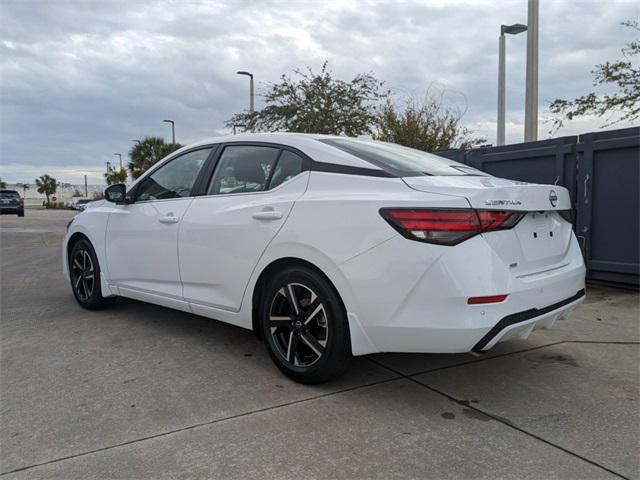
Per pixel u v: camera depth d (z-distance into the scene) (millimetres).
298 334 3369
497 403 3160
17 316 5117
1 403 3127
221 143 4164
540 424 2895
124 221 4695
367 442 2686
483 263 2785
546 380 3521
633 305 5465
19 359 3871
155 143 37656
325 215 3170
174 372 3623
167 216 4234
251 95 21000
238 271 3662
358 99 17344
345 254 3039
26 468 2443
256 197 3656
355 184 3201
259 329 3693
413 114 15289
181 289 4188
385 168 3221
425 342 2861
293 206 3354
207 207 3955
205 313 4012
